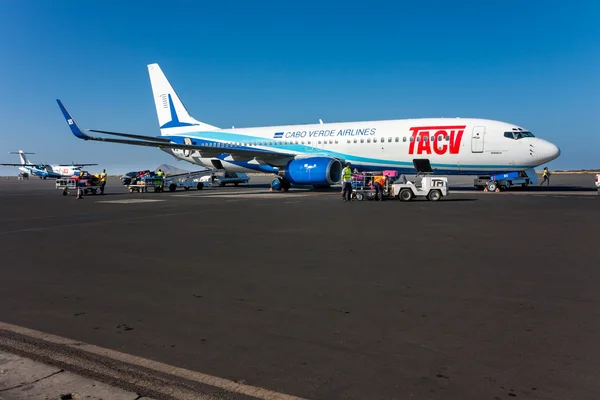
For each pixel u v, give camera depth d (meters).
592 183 41.16
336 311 4.91
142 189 33.06
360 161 27.62
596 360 3.56
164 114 35.47
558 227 11.20
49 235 11.05
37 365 3.59
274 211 16.25
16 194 31.36
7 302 5.40
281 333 4.27
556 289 5.61
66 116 24.73
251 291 5.77
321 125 29.44
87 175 29.86
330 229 11.38
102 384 3.26
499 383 3.22
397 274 6.54
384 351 3.81
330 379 3.32
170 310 5.03
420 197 22.59
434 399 3.01
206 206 18.80
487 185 27.53
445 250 8.37
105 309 5.09
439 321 4.52
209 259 7.84
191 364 3.61
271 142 30.58
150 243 9.62
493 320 4.52
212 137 32.91
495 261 7.32
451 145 25.02
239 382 3.30
